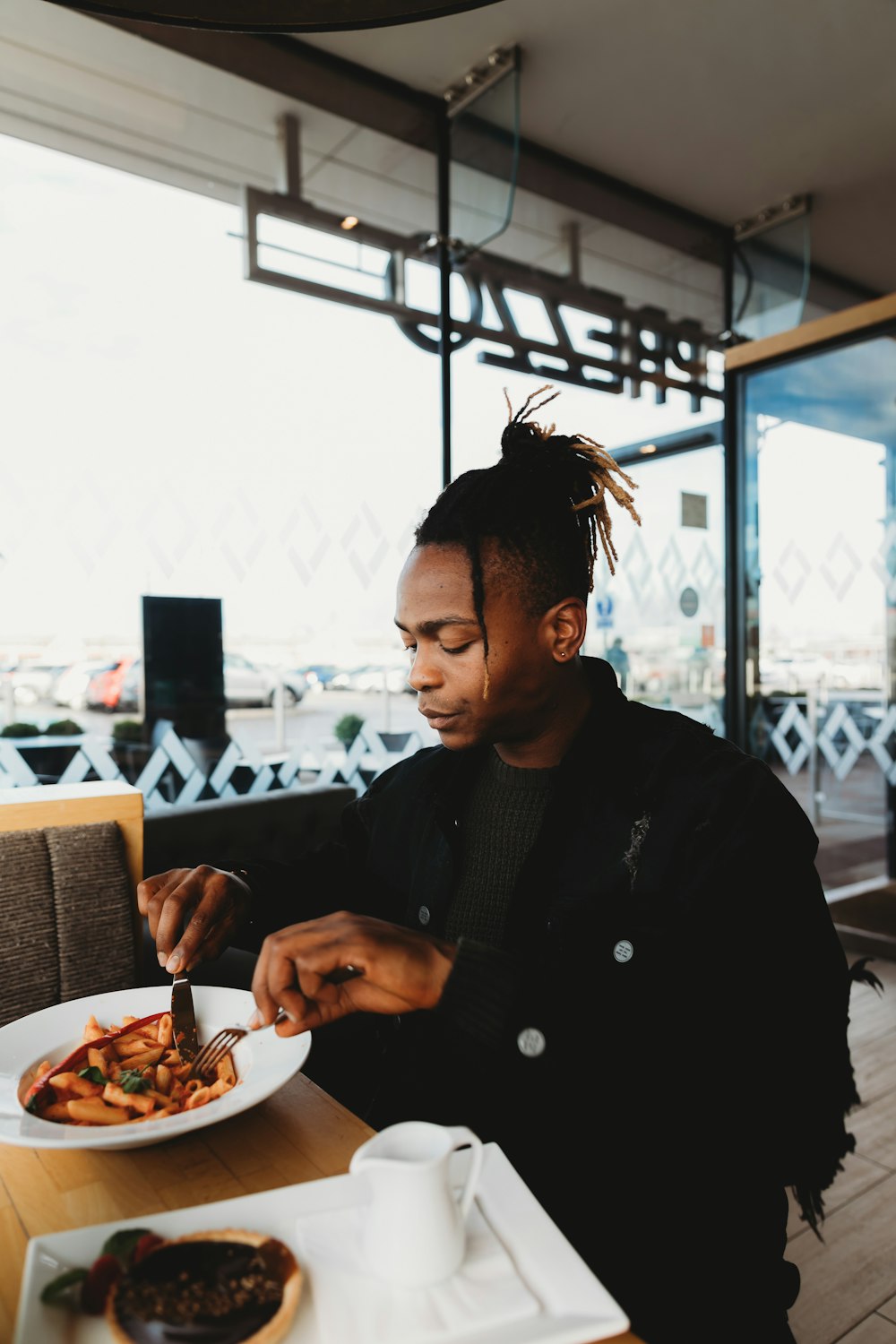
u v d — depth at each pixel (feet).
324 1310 1.40
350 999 2.05
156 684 7.74
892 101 9.15
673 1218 2.26
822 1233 4.73
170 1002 2.81
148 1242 1.49
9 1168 2.06
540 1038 1.98
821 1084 2.27
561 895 2.59
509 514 2.40
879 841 10.85
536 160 9.95
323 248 8.47
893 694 10.12
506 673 2.44
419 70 8.58
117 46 7.48
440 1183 1.50
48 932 3.83
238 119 8.07
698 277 11.56
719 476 11.53
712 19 7.86
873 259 12.86
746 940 2.31
